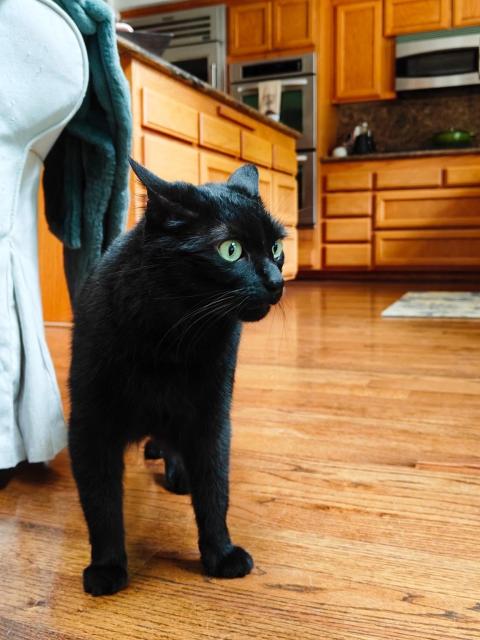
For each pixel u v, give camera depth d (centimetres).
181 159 291
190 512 111
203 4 586
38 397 119
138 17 601
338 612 79
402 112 604
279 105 546
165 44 274
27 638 74
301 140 562
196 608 80
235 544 96
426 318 338
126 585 86
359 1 561
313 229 570
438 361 231
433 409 170
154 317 81
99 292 86
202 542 90
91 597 83
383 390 191
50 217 137
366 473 125
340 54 575
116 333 82
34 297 122
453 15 539
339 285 541
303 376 210
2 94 104
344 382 201
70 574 89
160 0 586
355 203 563
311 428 154
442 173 538
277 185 451
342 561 92
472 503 111
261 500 113
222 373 89
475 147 565
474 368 220
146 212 79
